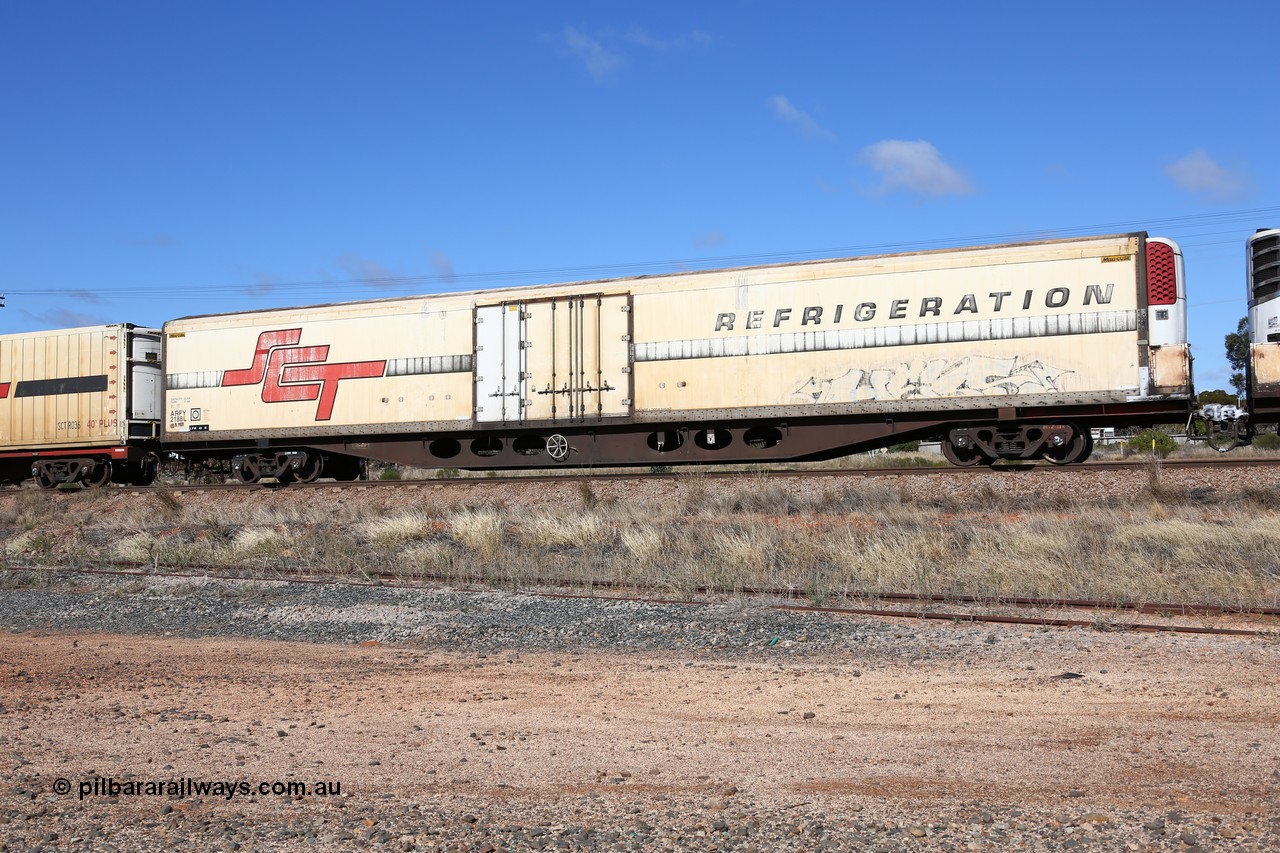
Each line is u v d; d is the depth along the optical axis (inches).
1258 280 744.3
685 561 521.7
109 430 1043.9
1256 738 217.3
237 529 757.3
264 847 172.7
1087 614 375.9
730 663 319.9
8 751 235.5
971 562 482.6
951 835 170.6
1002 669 295.3
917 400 791.7
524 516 740.0
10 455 1099.3
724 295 843.4
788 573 492.1
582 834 175.3
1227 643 315.0
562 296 885.2
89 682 312.8
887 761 211.5
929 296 793.6
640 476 828.6
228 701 283.6
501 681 301.7
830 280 818.2
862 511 683.4
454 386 912.3
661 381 854.5
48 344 1080.8
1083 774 198.7
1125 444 1425.9
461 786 204.2
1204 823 171.8
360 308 952.9
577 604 431.2
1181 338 737.0
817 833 173.0
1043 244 772.0
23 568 603.8
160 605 472.1
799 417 830.5
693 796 194.4
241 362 992.9
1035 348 765.3
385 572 540.4
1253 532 508.4
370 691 292.2
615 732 240.7
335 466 1048.8
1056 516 609.0
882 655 322.7
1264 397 729.0
